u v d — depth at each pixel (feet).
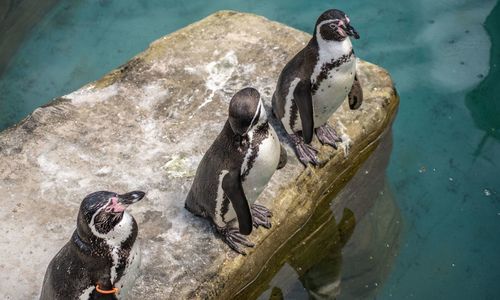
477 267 20.81
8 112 23.52
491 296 20.47
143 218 19.06
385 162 21.09
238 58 21.06
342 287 20.15
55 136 19.99
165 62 21.03
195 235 18.92
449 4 24.76
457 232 21.22
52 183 19.45
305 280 20.02
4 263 18.65
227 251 18.85
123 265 17.52
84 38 24.85
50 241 18.86
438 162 22.17
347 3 25.02
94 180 19.49
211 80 20.75
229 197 18.08
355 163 20.42
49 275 17.66
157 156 19.76
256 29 21.56
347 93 19.27
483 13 24.52
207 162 18.34
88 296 17.52
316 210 20.01
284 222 19.40
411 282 20.59
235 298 19.04
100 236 17.30
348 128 20.21
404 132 22.65
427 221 21.35
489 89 23.27
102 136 20.02
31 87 23.98
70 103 20.44
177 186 19.39
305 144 19.79
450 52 23.89
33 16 25.25
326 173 19.95
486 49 23.89
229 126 18.04
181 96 20.53
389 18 24.59
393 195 21.65
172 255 18.72
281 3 25.18
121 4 25.44
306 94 19.08
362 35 24.30
